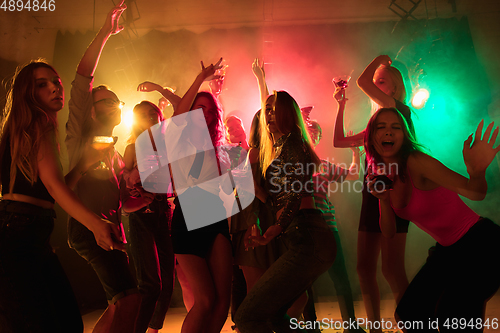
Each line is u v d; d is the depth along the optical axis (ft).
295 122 6.30
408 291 5.74
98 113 7.20
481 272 5.06
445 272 5.44
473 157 4.99
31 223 4.34
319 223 5.84
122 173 7.87
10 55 19.20
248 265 7.18
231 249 6.91
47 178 4.38
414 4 18.83
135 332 7.13
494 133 4.93
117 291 5.88
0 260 4.09
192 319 6.30
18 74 4.87
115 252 6.09
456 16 20.27
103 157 5.93
